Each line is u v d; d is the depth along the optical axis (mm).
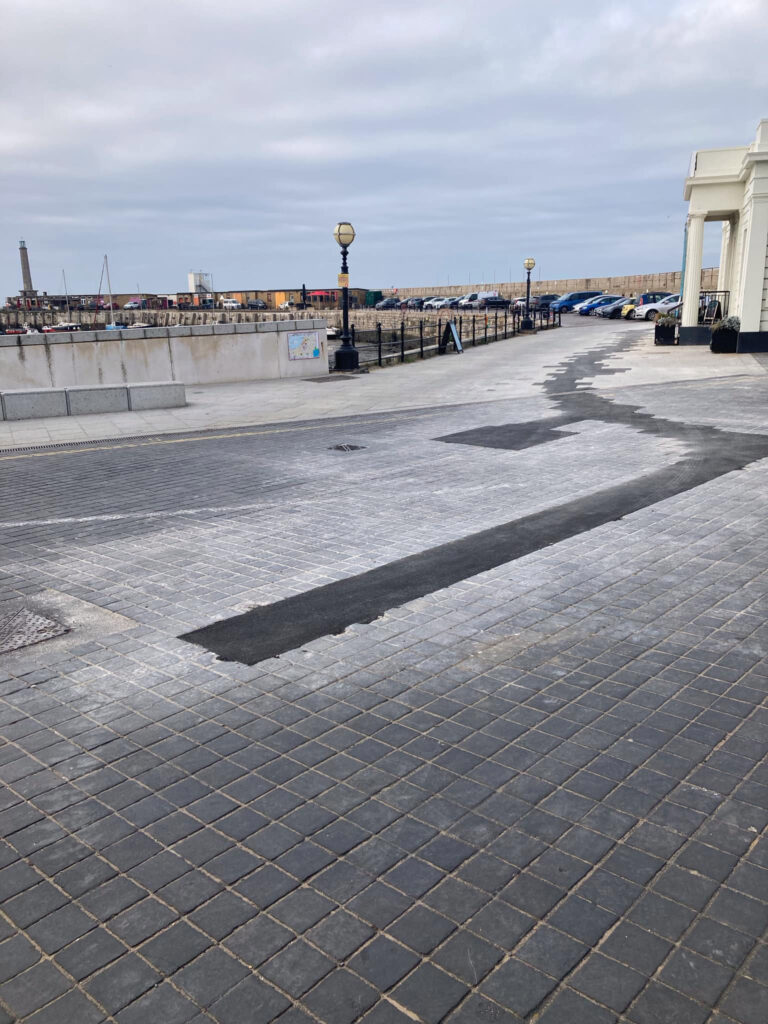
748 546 6906
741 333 25234
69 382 21797
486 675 4734
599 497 8711
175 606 5941
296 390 20828
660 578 6215
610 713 4277
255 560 6945
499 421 14227
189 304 112938
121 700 4547
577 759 3863
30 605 6043
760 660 4832
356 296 97812
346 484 9750
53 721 4336
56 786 3748
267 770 3834
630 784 3656
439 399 17875
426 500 8852
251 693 4590
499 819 3428
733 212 28266
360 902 2967
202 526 8094
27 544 7652
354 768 3832
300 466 10945
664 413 14359
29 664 5027
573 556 6789
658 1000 2535
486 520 7973
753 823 3369
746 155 23703
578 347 31547
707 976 2619
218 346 23422
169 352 22797
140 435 14211
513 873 3100
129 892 3051
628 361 24688
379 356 27172
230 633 5422
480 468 10398
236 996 2574
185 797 3637
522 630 5340
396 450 11859
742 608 5594
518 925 2844
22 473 11133
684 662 4832
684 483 9203
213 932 2842
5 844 3346
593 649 5039
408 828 3383
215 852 3264
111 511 8828
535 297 65938
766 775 3705
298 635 5359
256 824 3432
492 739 4055
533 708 4344
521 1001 2535
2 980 2662
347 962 2697
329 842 3305
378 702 4453
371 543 7332
